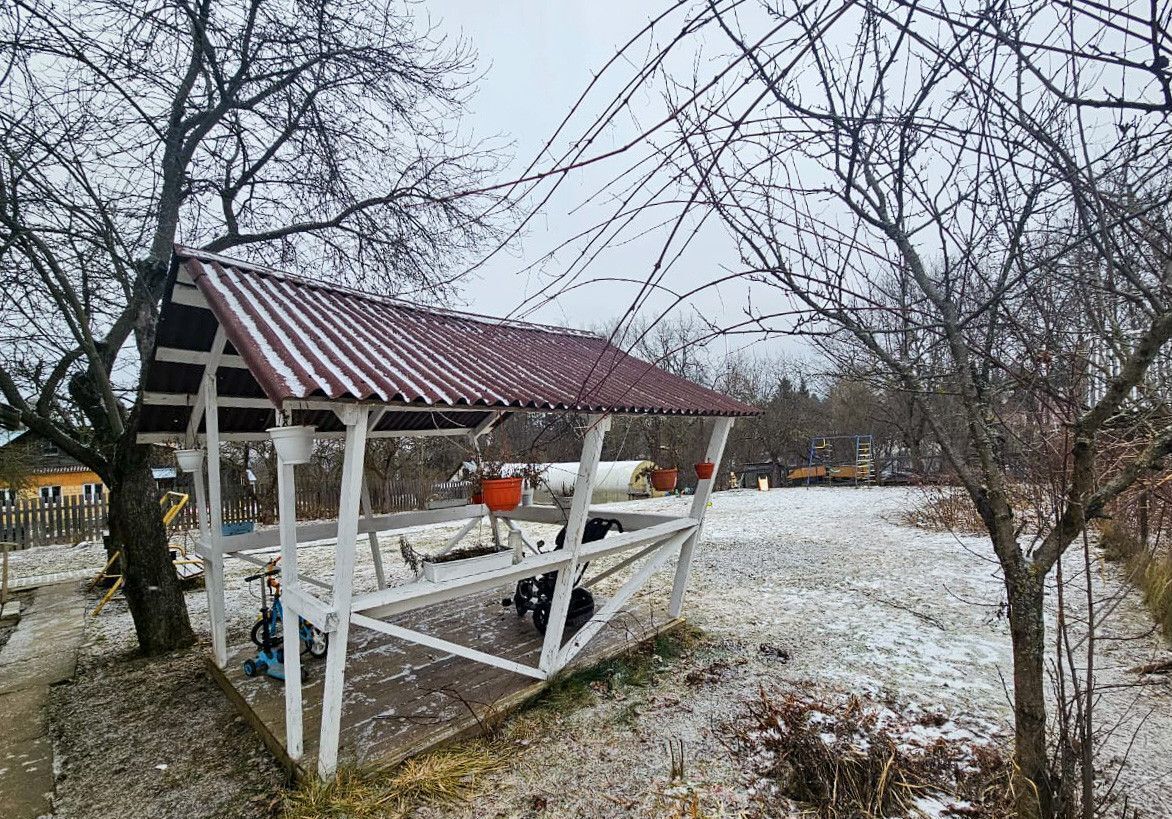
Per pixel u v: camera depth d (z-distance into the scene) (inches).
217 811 110.6
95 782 122.8
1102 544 277.1
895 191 76.4
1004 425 84.3
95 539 487.8
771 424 946.1
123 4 203.8
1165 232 62.2
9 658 205.8
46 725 151.1
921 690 146.9
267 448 574.9
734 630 196.4
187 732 142.9
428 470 687.1
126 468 199.6
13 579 342.3
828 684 151.9
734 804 104.0
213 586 170.2
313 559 362.0
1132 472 72.0
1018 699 80.7
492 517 247.4
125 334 215.3
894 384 87.2
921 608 215.5
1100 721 128.6
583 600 189.8
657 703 144.9
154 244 215.8
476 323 198.4
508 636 186.4
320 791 108.7
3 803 116.4
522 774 116.8
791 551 325.1
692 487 779.4
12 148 171.6
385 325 155.6
